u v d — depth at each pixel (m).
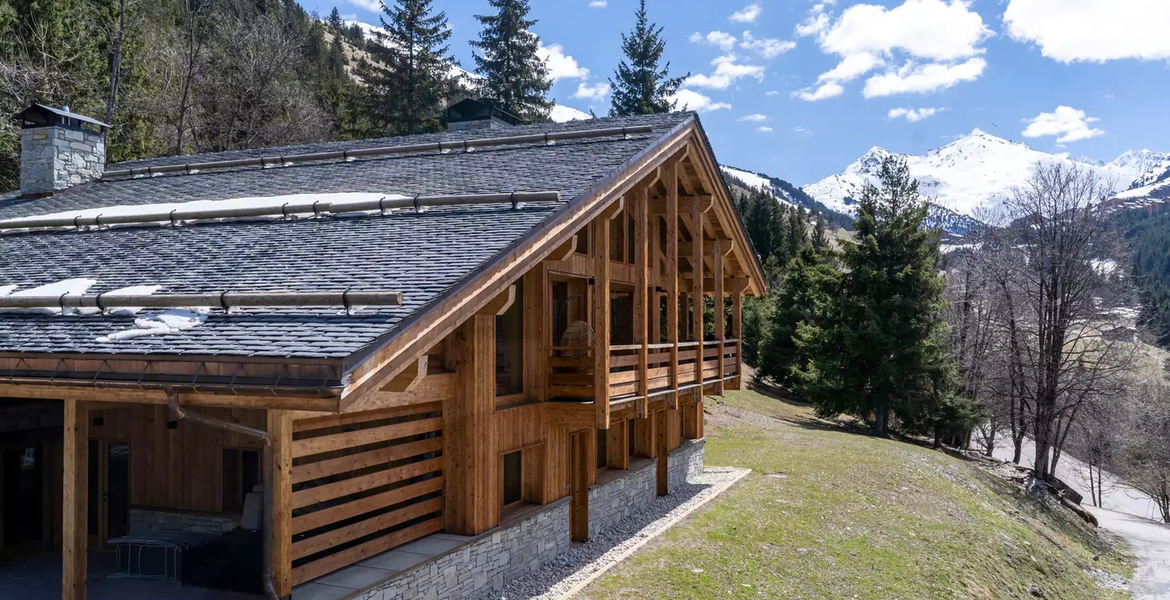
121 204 14.94
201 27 40.28
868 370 37.44
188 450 11.35
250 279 9.44
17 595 9.99
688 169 17.31
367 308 8.03
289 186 14.68
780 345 48.84
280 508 8.38
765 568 14.13
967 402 36.72
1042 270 33.34
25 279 10.82
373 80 50.66
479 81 55.19
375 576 9.45
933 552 16.73
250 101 42.38
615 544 15.00
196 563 10.02
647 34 53.56
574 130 15.66
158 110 35.84
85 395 8.15
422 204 11.72
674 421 20.73
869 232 38.19
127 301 8.87
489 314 11.22
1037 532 24.05
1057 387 33.72
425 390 10.96
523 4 54.69
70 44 30.58
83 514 8.60
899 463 25.91
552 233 10.94
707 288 21.47
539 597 11.75
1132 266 36.66
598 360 13.11
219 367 7.31
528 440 13.05
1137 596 20.75
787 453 26.58
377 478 10.29
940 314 40.41
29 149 17.09
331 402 6.95
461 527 11.50
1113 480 50.22
